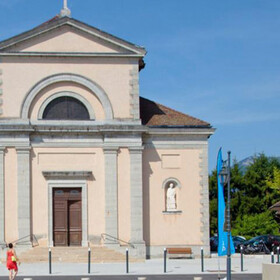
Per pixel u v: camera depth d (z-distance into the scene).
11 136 42.66
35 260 41.12
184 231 44.16
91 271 36.22
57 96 43.56
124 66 44.09
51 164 43.12
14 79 43.19
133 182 43.34
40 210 42.88
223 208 30.61
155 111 45.81
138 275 34.22
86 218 43.09
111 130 43.22
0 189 42.44
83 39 43.84
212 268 37.62
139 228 43.19
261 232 64.19
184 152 44.59
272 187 68.31
